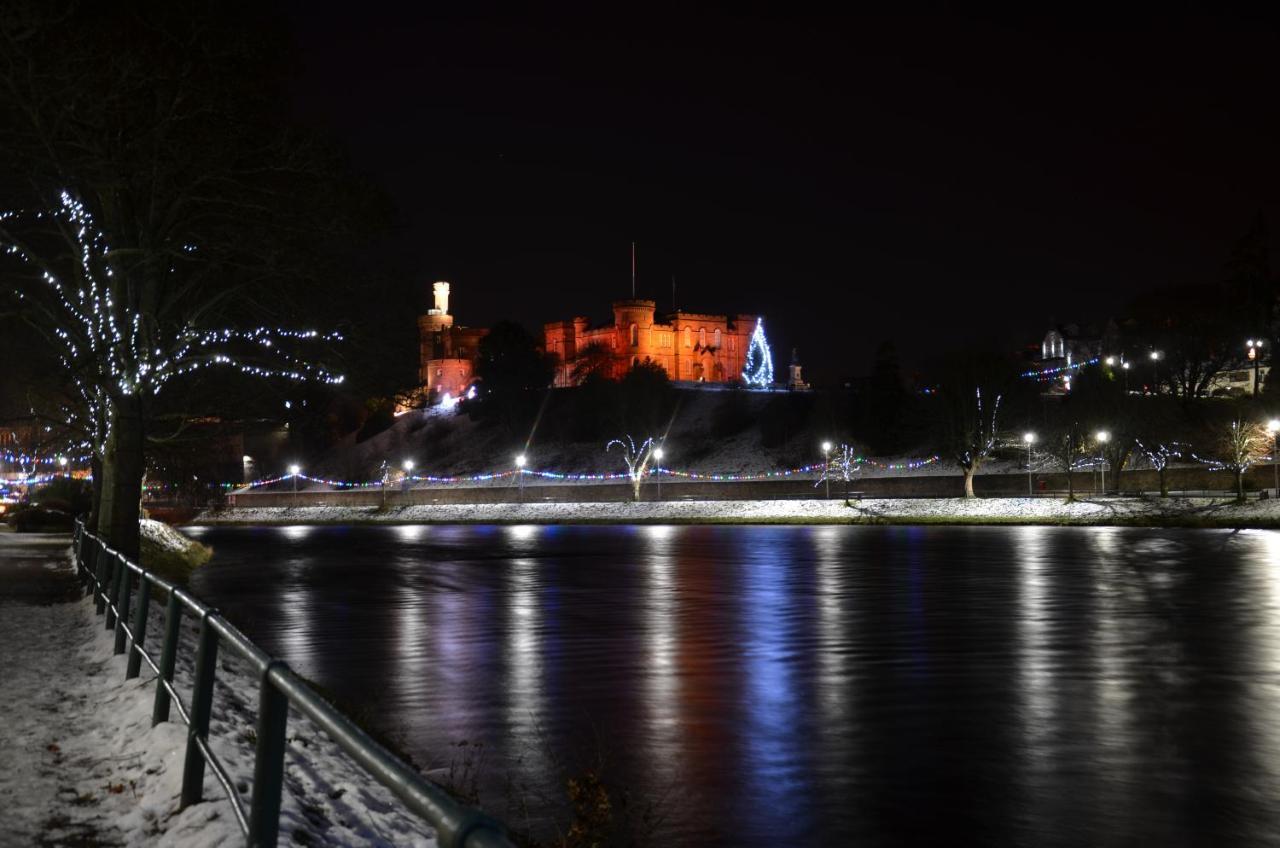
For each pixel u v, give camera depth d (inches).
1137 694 834.8
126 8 1087.0
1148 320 5221.5
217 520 5364.2
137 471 1267.2
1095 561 1969.7
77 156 1152.8
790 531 3253.0
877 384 4852.4
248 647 250.1
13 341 1435.8
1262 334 4790.8
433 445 6550.2
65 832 315.9
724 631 1206.9
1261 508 2760.8
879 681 900.6
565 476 5305.1
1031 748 683.4
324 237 1237.7
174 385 1630.2
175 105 1084.5
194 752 321.1
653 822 547.2
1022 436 3890.3
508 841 124.5
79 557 1261.1
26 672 587.8
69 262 1350.9
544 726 750.5
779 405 5349.4
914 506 3508.9
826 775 628.7
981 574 1793.8
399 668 983.0
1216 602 1376.7
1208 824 542.3
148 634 754.8
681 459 5319.9
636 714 785.6
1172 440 3346.5
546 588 1738.4
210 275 1338.6
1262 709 780.6
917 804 577.0
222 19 1104.2
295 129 1194.6
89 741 427.5
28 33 1000.2
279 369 1326.3
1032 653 1026.1
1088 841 520.1
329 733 182.9
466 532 3789.4
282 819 331.3
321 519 5191.9
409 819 397.4
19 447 2112.5
